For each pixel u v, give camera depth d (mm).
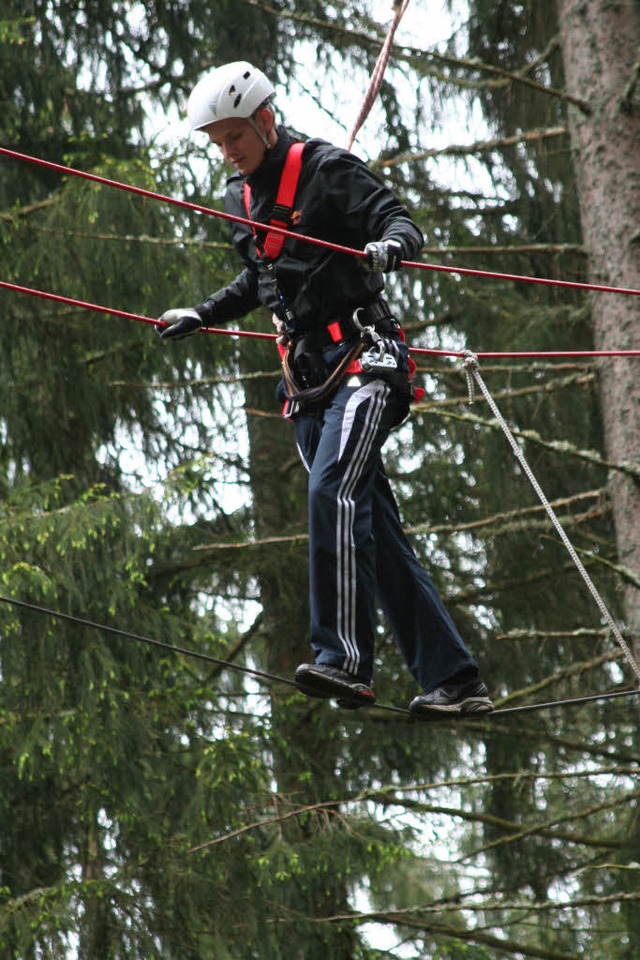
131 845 25781
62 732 25000
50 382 26719
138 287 25938
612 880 27859
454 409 26062
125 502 25594
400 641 13062
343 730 27438
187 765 26219
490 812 27188
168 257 25656
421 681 12945
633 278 19609
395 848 25453
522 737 26688
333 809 26906
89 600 25688
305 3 29391
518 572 25141
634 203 19750
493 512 24750
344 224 12141
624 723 26578
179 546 28047
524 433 18609
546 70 24391
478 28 25172
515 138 22031
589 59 20312
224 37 30281
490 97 25453
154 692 26062
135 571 25734
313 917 26453
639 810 23156
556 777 21453
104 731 24906
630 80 19484
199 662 27625
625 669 25734
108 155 27703
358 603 12164
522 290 26078
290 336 12539
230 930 25000
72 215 25656
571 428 24438
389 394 12375
